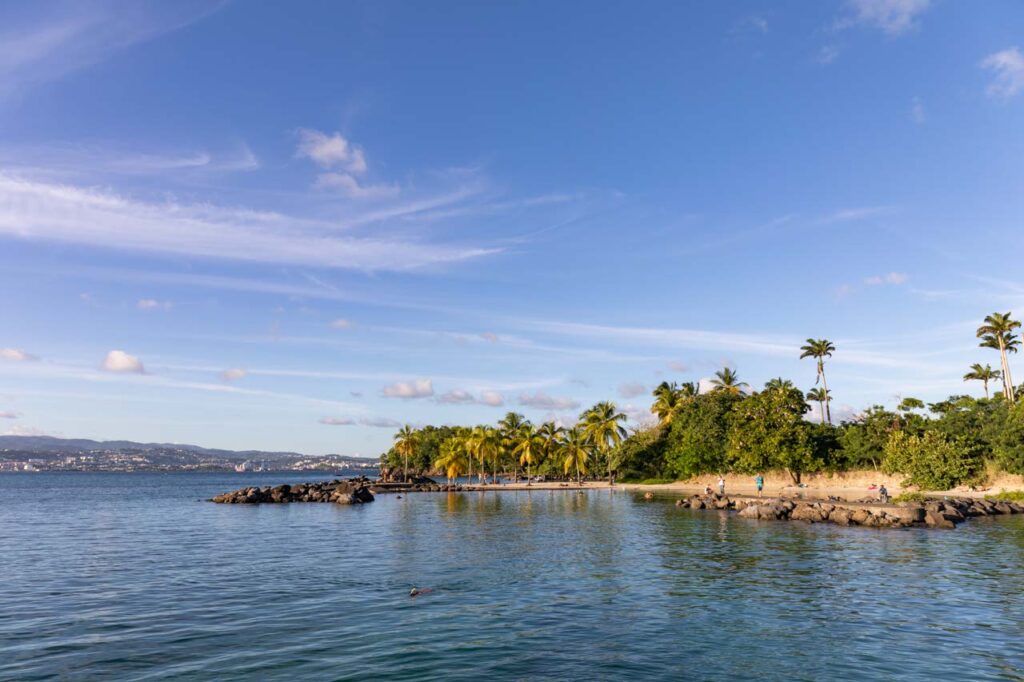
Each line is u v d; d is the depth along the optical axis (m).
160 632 18.94
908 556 33.91
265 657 16.45
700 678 14.98
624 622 20.11
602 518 58.25
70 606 22.66
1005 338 98.88
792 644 17.72
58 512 75.94
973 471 74.25
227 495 96.50
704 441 104.12
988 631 19.06
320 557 34.84
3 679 14.88
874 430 91.00
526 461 125.06
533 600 23.33
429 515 65.12
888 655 16.75
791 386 103.62
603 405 120.50
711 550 36.53
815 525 50.75
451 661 16.14
